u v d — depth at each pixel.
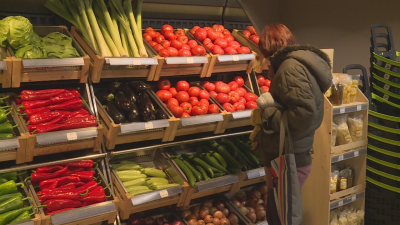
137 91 2.57
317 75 2.09
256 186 3.35
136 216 2.68
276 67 2.29
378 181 3.30
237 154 3.01
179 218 2.76
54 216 2.02
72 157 2.38
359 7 4.26
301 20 4.88
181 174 2.63
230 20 3.63
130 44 2.65
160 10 3.22
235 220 2.88
